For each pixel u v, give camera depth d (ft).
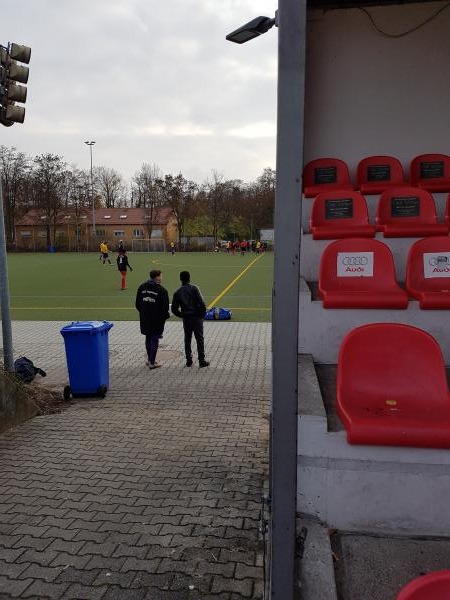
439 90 17.03
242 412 22.24
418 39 16.72
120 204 301.84
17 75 21.84
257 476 15.65
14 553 11.63
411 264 13.35
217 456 17.31
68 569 11.00
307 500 8.50
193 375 28.94
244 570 10.87
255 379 27.96
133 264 125.70
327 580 7.09
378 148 17.67
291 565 6.58
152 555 11.47
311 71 17.34
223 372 29.55
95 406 23.36
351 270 13.32
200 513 13.34
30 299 62.59
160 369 30.35
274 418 6.23
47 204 230.27
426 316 11.61
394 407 9.05
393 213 16.79
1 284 25.02
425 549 7.87
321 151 17.95
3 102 22.08
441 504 8.11
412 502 8.18
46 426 20.58
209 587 10.34
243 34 11.35
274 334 6.03
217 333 41.11
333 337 12.01
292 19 5.35
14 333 41.60
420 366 9.60
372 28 16.79
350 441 8.08
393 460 8.11
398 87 17.17
